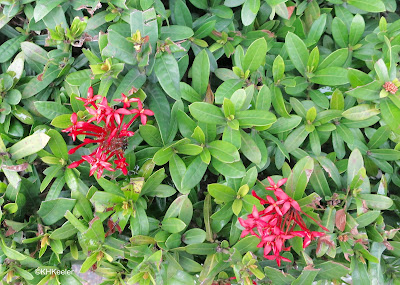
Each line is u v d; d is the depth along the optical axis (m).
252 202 0.45
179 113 0.44
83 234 0.43
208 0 0.51
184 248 0.46
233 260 0.46
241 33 0.51
